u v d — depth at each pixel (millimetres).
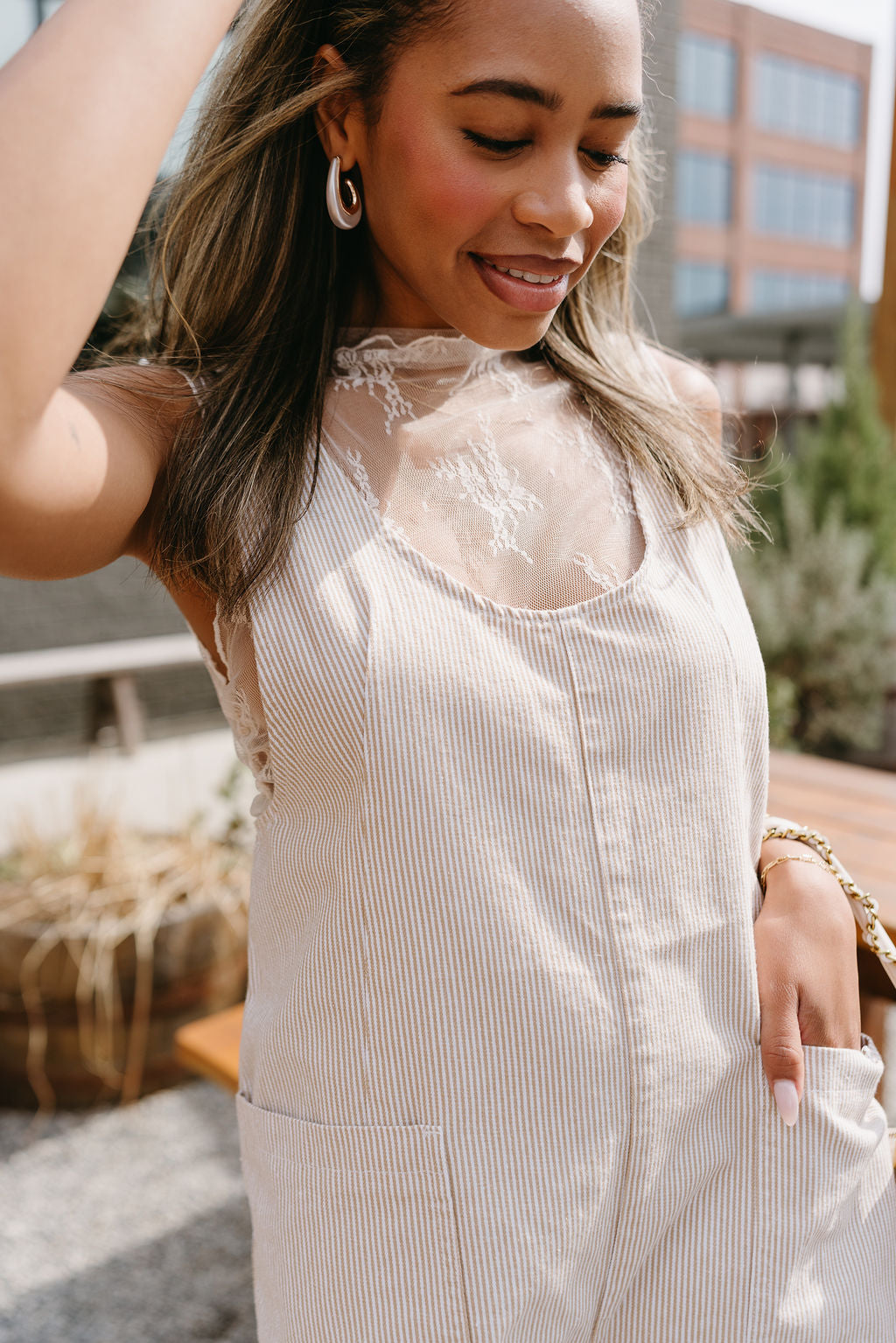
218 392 815
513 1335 781
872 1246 915
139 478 763
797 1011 882
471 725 758
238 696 832
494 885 760
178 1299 2096
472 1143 773
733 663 859
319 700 753
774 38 48219
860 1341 883
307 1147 809
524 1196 778
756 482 1014
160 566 850
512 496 859
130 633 5520
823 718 5215
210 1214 2332
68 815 3773
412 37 721
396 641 751
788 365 14766
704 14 45844
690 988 831
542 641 785
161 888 2680
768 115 49531
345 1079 792
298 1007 814
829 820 2256
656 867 811
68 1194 2389
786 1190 855
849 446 5699
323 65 800
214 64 871
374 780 750
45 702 5281
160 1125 2619
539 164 725
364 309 918
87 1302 2086
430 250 769
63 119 607
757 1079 863
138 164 628
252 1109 865
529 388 933
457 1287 773
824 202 52938
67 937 2502
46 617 5254
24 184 595
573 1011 774
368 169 797
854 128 53281
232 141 843
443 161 730
